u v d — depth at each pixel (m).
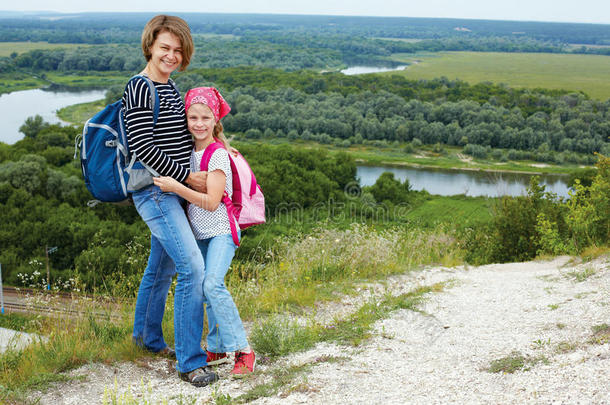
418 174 83.94
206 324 4.15
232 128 119.25
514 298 5.09
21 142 68.94
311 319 4.50
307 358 3.47
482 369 3.07
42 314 4.22
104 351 3.56
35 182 47.31
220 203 3.23
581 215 7.75
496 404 2.48
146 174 3.04
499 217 9.88
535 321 4.09
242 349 3.20
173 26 2.96
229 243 3.26
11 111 124.00
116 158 3.05
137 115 2.90
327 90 153.00
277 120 116.75
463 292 5.54
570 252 7.96
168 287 3.56
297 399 2.74
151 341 3.58
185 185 3.13
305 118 118.06
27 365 3.30
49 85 176.25
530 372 2.88
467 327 4.18
